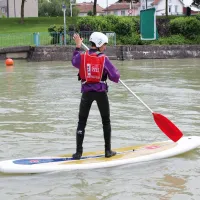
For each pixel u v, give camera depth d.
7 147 6.82
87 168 5.65
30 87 14.36
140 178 5.35
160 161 6.03
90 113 9.61
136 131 7.86
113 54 29.03
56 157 6.00
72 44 29.36
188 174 5.50
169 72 19.52
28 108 10.30
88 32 29.59
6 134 7.71
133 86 14.39
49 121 8.79
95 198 4.76
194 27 32.62
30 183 5.19
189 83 15.13
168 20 32.94
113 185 5.12
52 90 13.59
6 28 44.12
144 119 8.90
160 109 9.98
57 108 10.27
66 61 27.56
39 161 5.81
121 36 31.08
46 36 29.94
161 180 5.29
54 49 27.81
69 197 4.79
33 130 8.02
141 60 28.77
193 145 6.54
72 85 14.90
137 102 11.01
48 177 5.37
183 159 6.14
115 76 5.70
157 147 6.50
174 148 6.40
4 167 5.51
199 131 7.79
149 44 31.42
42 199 4.74
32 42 30.81
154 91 13.06
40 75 18.52
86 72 5.70
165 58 30.72
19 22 49.22
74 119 8.97
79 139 5.91
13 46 28.22
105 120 5.95
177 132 6.70
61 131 7.92
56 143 7.07
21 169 5.48
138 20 31.67
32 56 27.61
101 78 5.73
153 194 4.86
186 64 24.64
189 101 11.12
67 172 5.53
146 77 17.34
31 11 65.19
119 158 5.98
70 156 6.07
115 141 7.13
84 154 6.16
